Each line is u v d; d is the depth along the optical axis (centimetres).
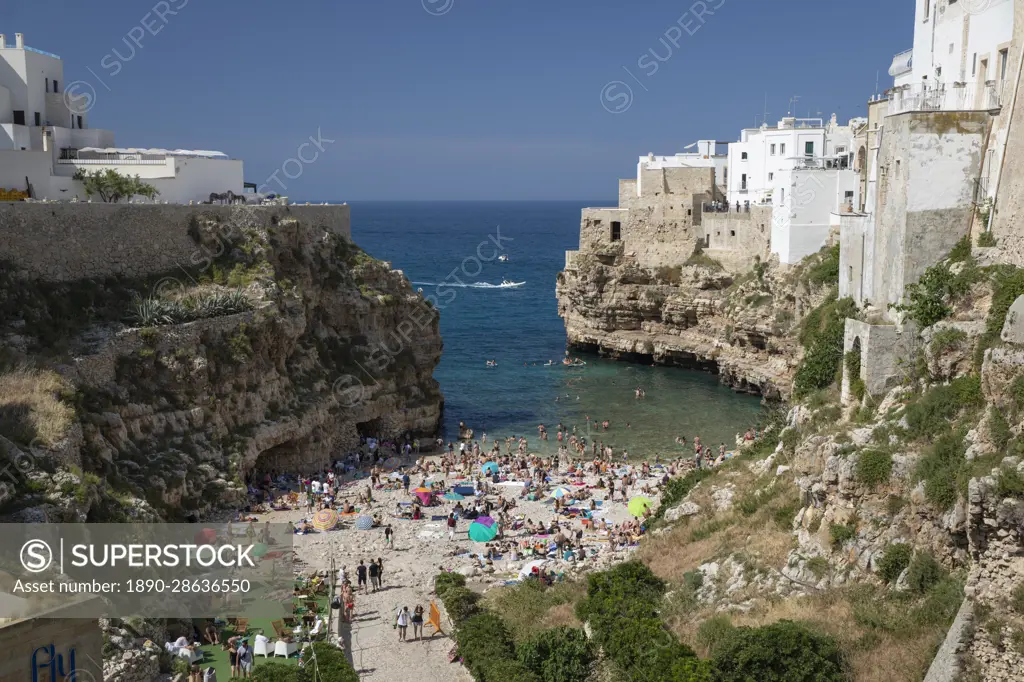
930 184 3712
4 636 2030
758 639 2739
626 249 10975
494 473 6356
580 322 11450
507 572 4522
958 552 2789
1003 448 2667
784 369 8525
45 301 5381
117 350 5278
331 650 3516
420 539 5128
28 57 7369
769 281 8938
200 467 5331
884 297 4028
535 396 9094
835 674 2639
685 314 10344
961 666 2377
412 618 3897
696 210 10481
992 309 3222
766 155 10912
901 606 2831
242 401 5956
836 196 8475
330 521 5169
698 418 8194
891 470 3067
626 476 6256
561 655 3191
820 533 3312
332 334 7244
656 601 3441
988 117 3659
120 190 6831
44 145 7250
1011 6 3562
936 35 4284
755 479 4431
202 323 5816
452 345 12056
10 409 4238
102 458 4697
